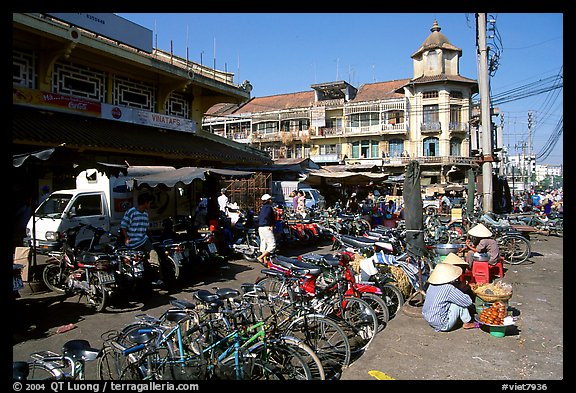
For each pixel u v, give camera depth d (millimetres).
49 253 8352
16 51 11922
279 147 48500
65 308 7098
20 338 5668
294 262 5805
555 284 7484
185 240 9328
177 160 16094
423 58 42531
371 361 4328
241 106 53312
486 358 4340
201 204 12930
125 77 15469
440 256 8031
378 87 48688
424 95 41875
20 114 11250
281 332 4422
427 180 41438
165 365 3816
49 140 10312
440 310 5195
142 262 7559
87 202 10508
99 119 13898
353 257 7203
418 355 4457
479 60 11812
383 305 5727
